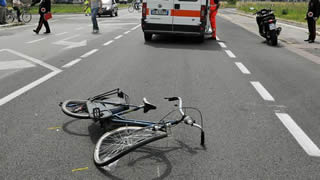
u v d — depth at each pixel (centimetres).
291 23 2544
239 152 388
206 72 789
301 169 356
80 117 416
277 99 593
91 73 748
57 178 326
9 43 1222
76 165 350
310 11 1394
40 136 417
